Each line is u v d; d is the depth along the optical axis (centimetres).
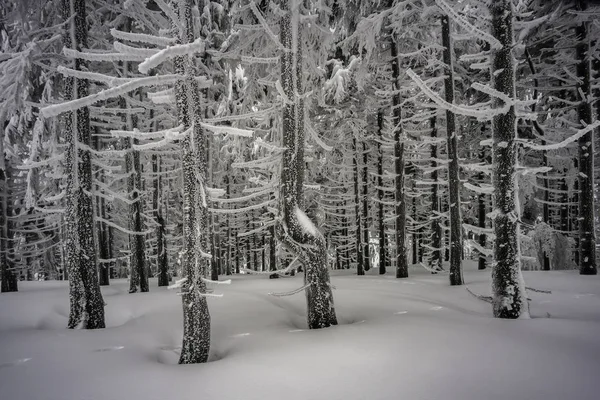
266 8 884
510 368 426
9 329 756
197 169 551
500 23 693
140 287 1338
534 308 742
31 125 1152
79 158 797
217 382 428
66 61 855
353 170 1881
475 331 574
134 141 1413
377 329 610
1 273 1380
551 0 1198
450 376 409
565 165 1614
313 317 685
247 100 1050
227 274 2417
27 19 940
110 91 498
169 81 543
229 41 941
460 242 1112
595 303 770
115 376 466
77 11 827
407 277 1405
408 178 2106
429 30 1402
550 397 355
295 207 726
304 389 395
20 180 1669
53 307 945
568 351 473
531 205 1705
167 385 430
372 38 1219
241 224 2766
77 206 781
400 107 1446
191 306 537
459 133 1789
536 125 1343
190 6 554
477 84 658
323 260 706
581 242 1241
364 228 2077
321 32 899
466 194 1955
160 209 1658
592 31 1255
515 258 664
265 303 923
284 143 738
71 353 573
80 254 770
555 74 1443
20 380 460
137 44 1235
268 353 525
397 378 409
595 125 593
